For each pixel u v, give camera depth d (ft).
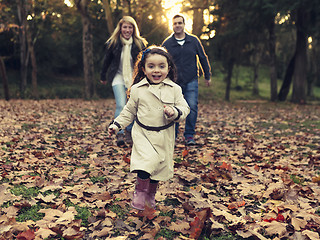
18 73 106.01
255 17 68.33
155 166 8.23
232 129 24.80
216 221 8.40
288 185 11.32
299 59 68.69
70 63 119.14
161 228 8.21
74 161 14.10
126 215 8.90
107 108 42.42
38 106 42.75
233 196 10.34
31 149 16.15
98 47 93.61
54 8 70.64
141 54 8.72
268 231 7.94
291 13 62.59
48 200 9.44
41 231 7.63
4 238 7.30
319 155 16.05
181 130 23.71
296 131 24.59
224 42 77.10
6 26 62.28
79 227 7.82
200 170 13.11
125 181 11.59
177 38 17.33
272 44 79.61
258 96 119.14
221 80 145.79
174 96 8.71
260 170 13.32
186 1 66.44
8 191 10.15
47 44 109.50
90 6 69.41
